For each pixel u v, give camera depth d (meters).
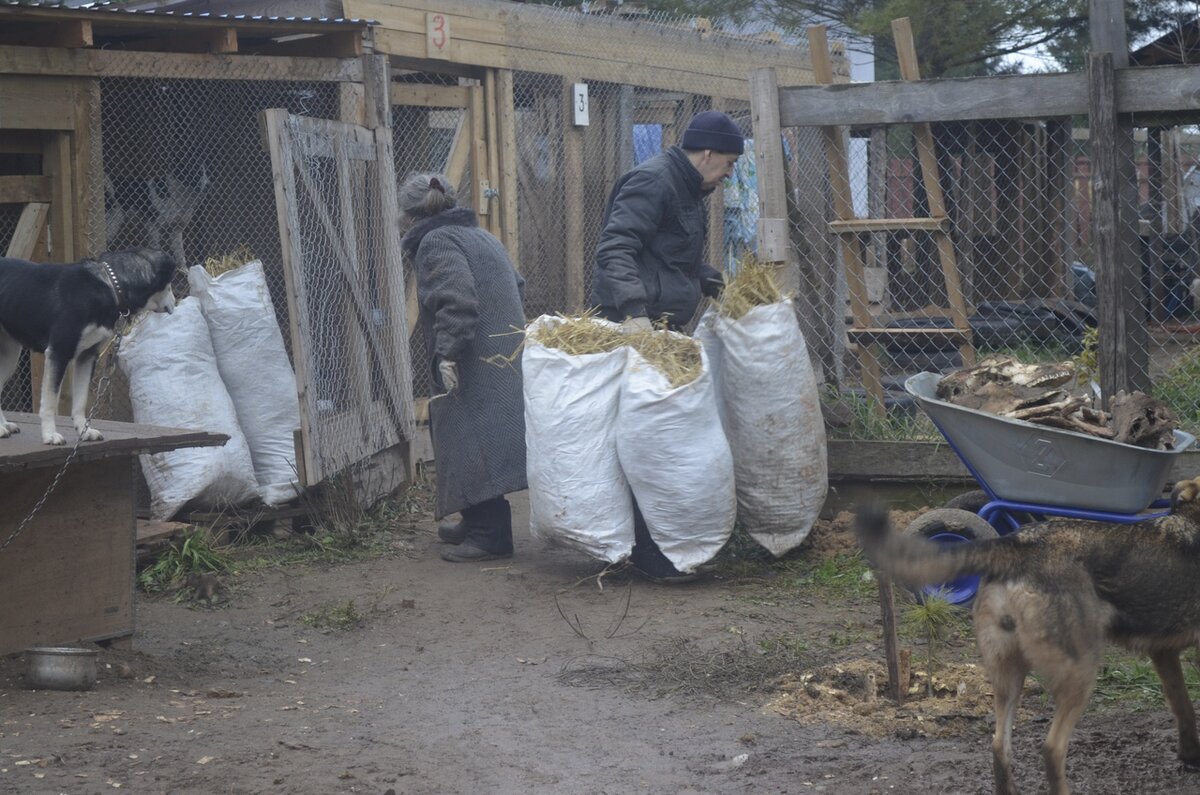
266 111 6.81
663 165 6.49
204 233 8.76
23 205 7.28
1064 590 3.52
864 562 6.36
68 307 4.82
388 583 6.47
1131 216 6.60
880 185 9.28
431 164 9.99
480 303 6.67
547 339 6.18
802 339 6.42
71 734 4.03
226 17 7.42
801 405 6.34
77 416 4.93
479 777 3.86
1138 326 6.67
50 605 4.99
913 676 4.79
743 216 12.84
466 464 6.71
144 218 8.42
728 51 12.41
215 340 7.19
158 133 8.48
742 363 6.28
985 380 5.70
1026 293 11.73
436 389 6.82
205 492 6.89
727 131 6.48
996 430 5.22
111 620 5.21
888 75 20.20
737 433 6.40
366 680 4.98
